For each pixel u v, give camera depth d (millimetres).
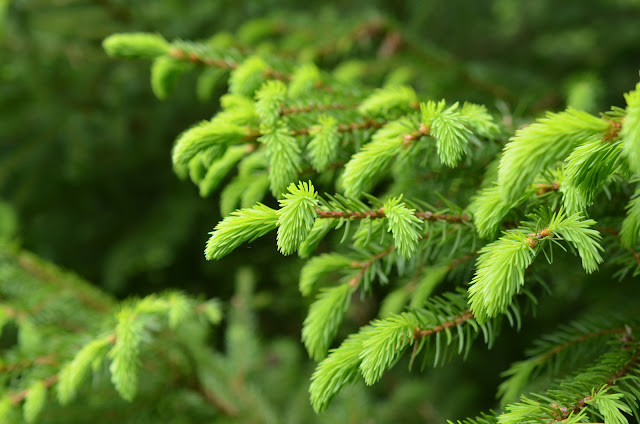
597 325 782
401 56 1327
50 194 2182
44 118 1940
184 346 989
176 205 2316
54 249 2279
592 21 2307
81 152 1961
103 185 2303
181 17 1860
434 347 765
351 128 798
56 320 957
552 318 1668
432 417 1631
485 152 799
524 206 754
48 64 1815
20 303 922
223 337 1981
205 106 2129
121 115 2076
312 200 718
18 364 842
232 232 715
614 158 689
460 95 1352
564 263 808
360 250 797
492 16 2438
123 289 2389
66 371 818
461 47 2492
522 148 673
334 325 789
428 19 2240
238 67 849
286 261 2113
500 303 711
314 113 803
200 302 878
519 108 896
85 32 1824
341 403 1422
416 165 820
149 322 820
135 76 2008
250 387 1293
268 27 1400
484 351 1867
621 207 772
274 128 771
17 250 1025
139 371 944
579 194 706
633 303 805
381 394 1819
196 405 1071
